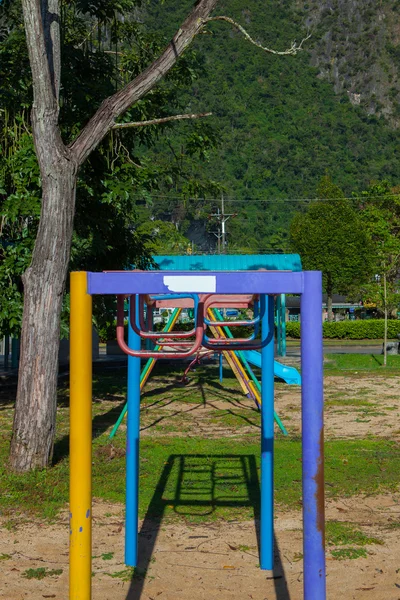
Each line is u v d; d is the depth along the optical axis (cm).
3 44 1203
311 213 5753
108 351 2577
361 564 506
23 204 1087
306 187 18962
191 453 870
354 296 5888
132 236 1409
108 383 1716
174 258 2569
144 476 752
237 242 13662
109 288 333
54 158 769
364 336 4506
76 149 791
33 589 462
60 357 2136
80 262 1352
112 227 1348
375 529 585
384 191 5375
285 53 835
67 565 507
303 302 324
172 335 422
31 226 1188
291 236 5981
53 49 781
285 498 673
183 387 1672
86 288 333
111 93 1238
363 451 890
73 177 787
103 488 708
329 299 5878
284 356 2603
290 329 4634
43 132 770
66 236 780
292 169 19462
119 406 1329
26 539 566
